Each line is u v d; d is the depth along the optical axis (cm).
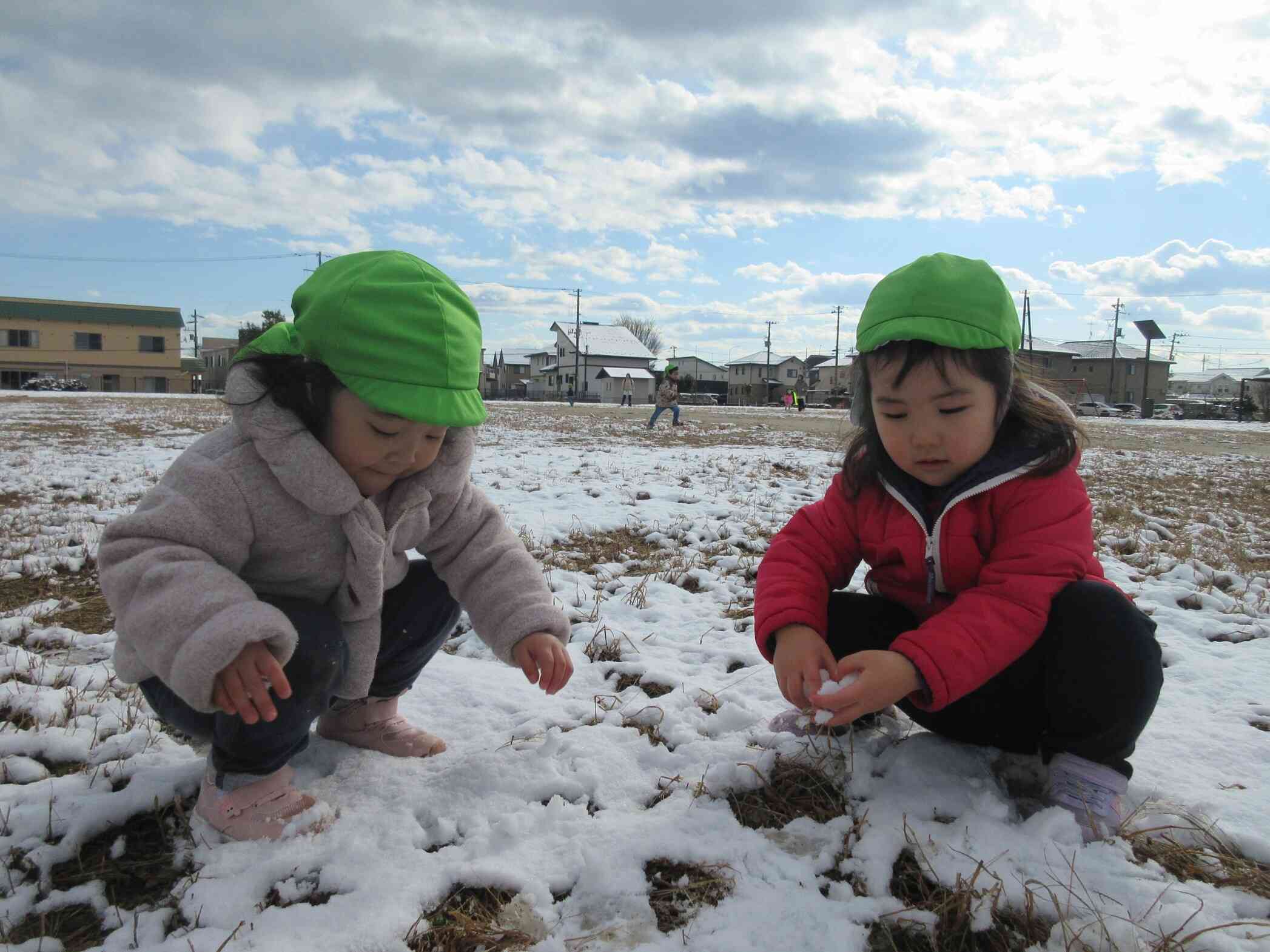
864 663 153
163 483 151
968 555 170
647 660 257
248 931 127
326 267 157
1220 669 249
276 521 152
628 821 158
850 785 170
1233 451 1411
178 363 5775
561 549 430
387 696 190
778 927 129
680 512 538
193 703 132
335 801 164
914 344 154
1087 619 153
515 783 170
